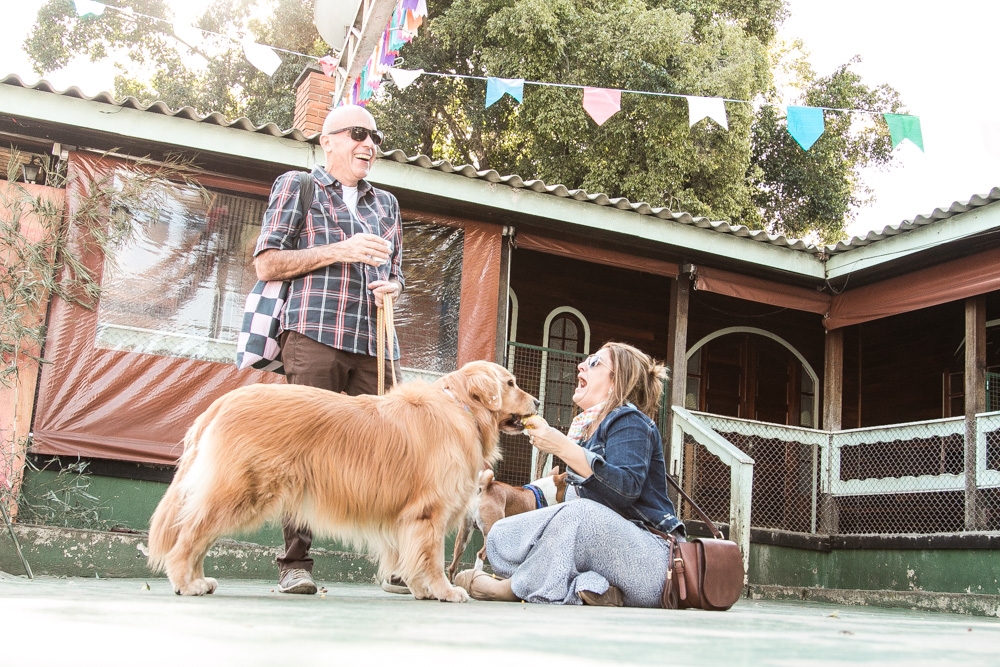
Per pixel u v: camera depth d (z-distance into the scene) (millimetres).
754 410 10391
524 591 3400
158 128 6332
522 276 9430
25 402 5871
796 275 8602
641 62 14484
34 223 6043
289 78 18172
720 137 15000
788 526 9023
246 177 6738
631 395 3764
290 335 3578
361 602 2674
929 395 9875
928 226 7598
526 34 14344
